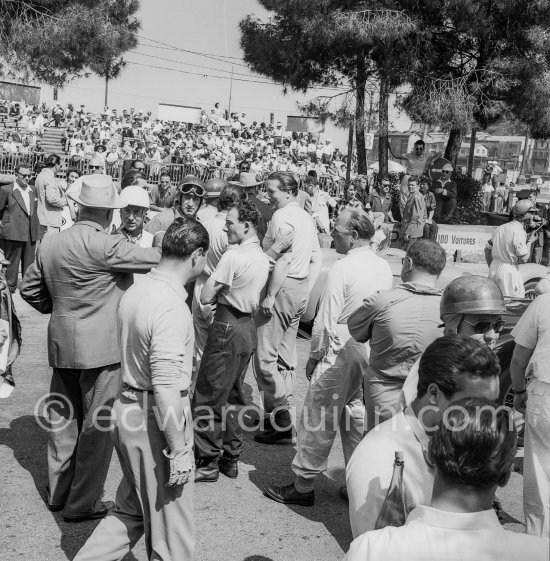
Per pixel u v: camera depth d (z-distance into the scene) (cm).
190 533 306
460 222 1905
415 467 219
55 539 374
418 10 1897
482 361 212
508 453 158
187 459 294
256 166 3033
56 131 3362
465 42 2016
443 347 218
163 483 299
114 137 3325
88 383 378
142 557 362
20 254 998
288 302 532
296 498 430
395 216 1820
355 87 1945
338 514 424
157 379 287
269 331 530
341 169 3434
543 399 331
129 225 507
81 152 2900
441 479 163
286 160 3325
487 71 1884
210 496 437
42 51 2020
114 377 377
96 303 371
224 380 446
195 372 543
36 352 714
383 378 344
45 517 396
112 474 459
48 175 1125
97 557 309
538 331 343
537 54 1916
